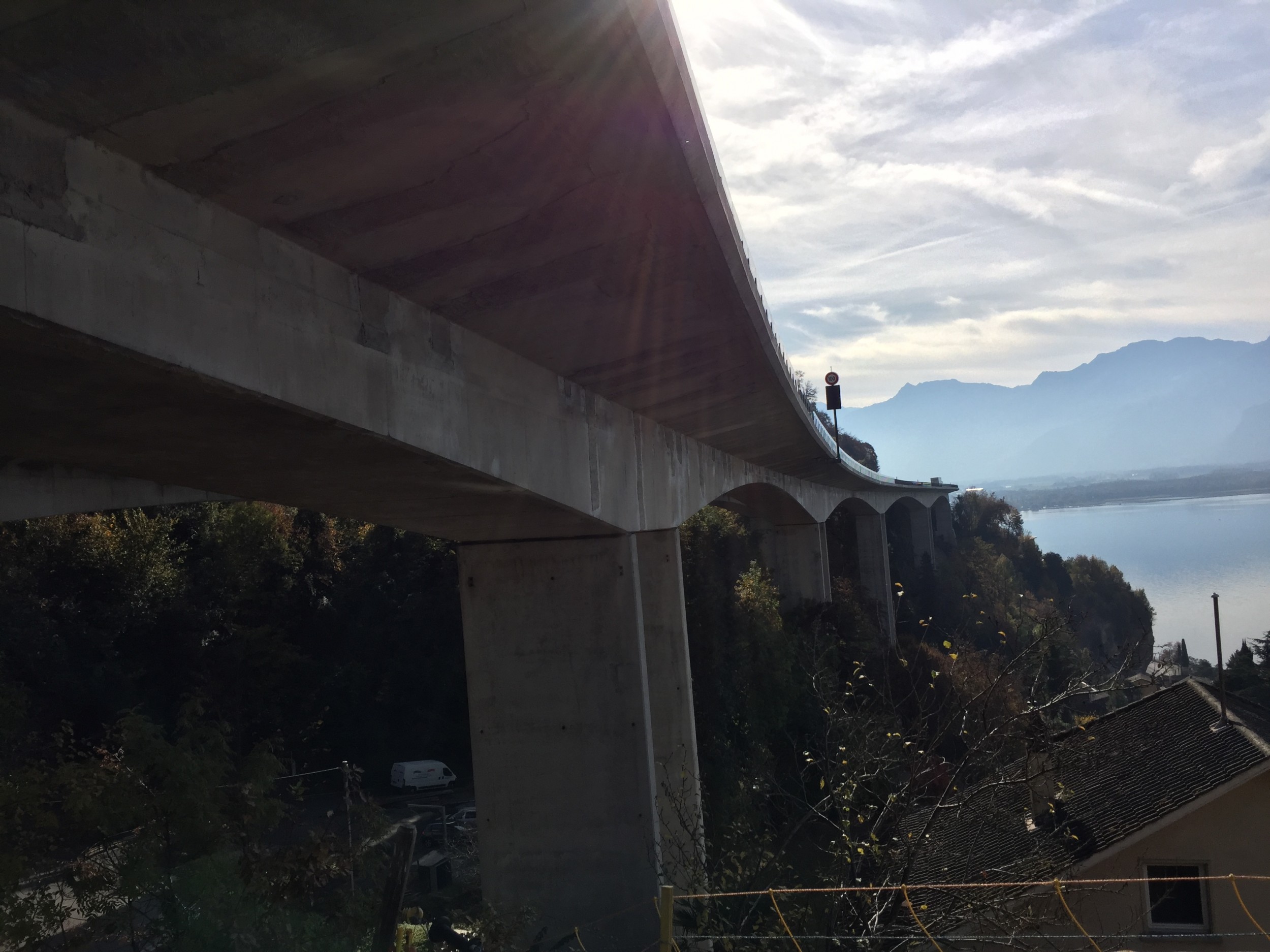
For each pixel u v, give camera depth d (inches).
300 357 215.5
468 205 224.8
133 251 166.7
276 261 208.7
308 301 220.4
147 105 153.7
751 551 1950.1
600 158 221.1
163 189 175.5
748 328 421.4
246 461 277.1
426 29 157.9
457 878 799.1
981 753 391.5
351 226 215.5
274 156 178.7
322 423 229.9
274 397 204.5
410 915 464.4
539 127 200.4
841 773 386.3
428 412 280.2
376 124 180.9
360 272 242.2
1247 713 552.4
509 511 402.0
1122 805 499.5
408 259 242.2
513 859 457.1
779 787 479.8
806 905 349.4
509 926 405.7
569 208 245.9
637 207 255.1
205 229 185.9
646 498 545.6
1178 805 465.7
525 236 254.1
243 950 297.4
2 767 819.4
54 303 149.6
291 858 323.3
